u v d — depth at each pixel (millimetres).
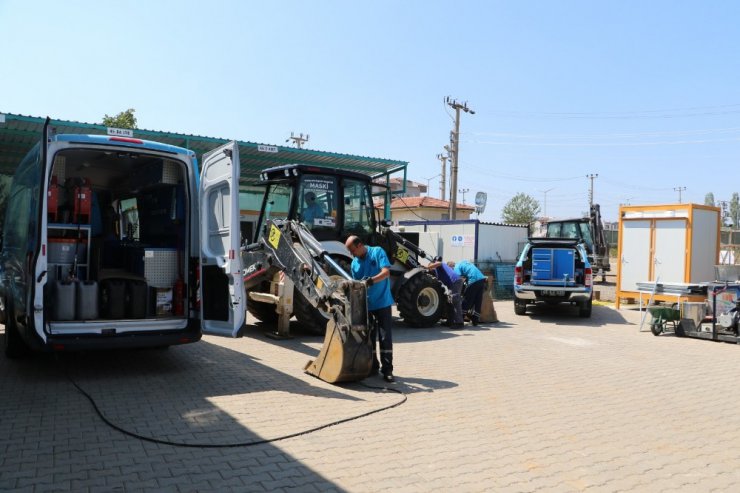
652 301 11641
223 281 6258
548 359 8039
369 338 6391
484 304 11711
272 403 5457
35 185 5957
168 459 4012
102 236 7430
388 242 10609
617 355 8492
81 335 5898
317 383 6285
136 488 3531
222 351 7879
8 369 6539
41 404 5219
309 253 6926
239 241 6156
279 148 13898
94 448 4172
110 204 8398
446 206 36969
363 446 4410
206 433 4555
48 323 5797
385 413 5270
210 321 6418
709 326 11312
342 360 6148
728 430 5043
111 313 6219
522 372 7168
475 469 4023
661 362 8023
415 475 3887
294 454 4191
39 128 11195
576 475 3963
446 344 9047
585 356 8344
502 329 10883
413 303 10453
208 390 5832
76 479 3633
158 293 6516
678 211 13391
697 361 8141
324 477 3803
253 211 14094
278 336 9000
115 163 7285
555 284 12508
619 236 14438
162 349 7895
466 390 6199
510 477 3896
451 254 19781
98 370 6570
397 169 16375
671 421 5273
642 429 5020
